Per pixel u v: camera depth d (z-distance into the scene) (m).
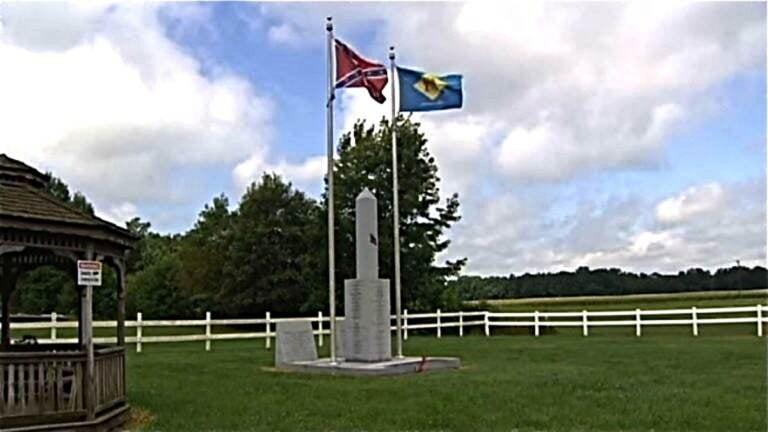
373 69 18.86
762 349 23.67
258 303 44.72
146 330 40.28
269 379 17.11
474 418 11.91
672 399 13.56
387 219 39.12
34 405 10.65
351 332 18.98
